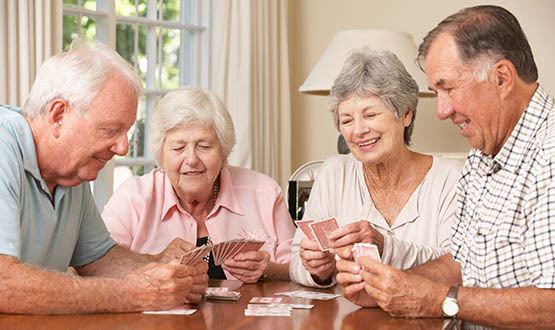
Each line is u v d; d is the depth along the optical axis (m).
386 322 2.42
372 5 6.11
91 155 2.64
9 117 2.61
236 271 3.20
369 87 3.08
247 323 2.38
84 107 2.57
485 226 2.56
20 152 2.58
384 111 3.11
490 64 2.44
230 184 3.66
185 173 3.45
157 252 3.54
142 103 5.72
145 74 5.74
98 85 2.56
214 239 3.59
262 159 5.98
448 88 2.49
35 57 4.59
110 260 3.07
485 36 2.44
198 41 6.04
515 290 2.40
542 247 2.37
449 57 2.46
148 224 3.57
